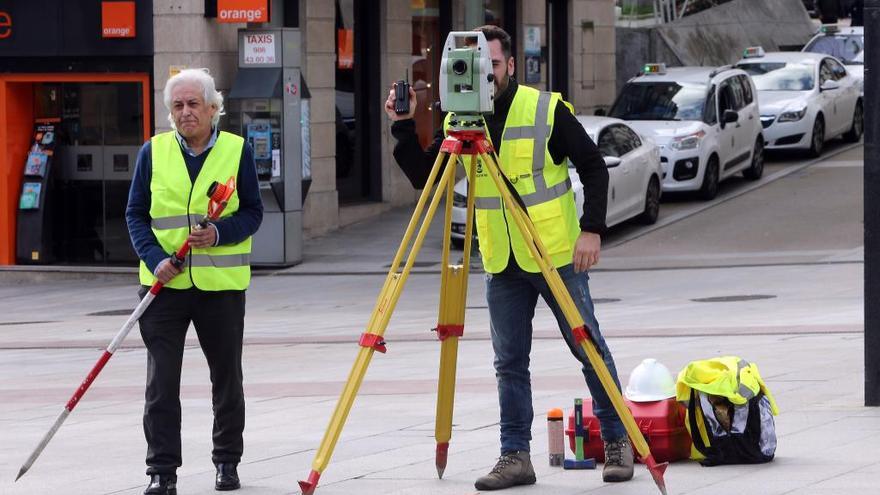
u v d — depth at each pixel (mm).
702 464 21062
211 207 19875
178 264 19781
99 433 26078
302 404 28438
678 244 60750
